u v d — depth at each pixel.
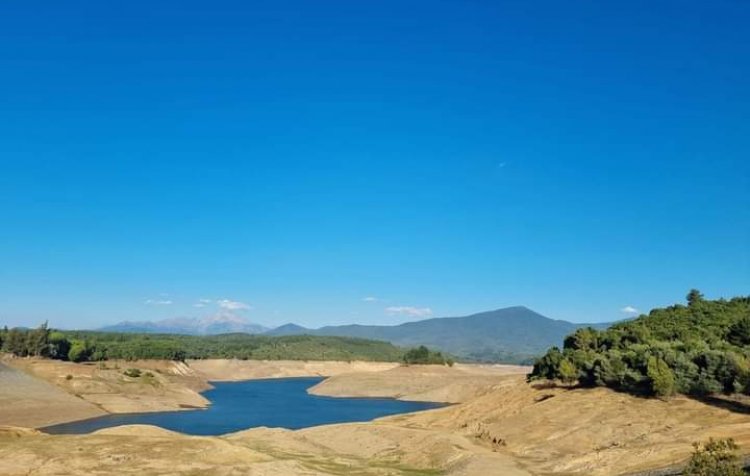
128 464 58.81
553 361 117.12
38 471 56.22
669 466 57.09
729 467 36.22
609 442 74.19
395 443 86.00
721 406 78.69
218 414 155.62
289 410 169.00
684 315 123.88
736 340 99.25
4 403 133.62
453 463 71.31
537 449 76.94
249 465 60.03
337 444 90.75
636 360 95.44
